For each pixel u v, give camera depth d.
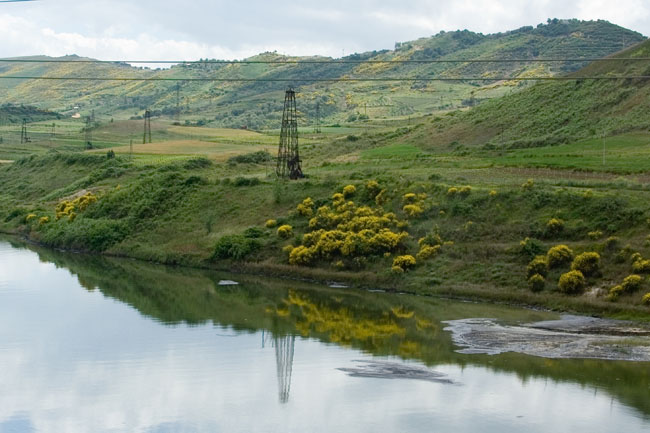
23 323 58.00
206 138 175.50
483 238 66.69
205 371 45.97
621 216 62.22
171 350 50.47
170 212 92.25
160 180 99.12
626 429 36.53
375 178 82.81
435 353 48.09
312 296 65.44
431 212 72.38
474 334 51.56
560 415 38.19
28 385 44.09
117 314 60.81
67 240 94.50
